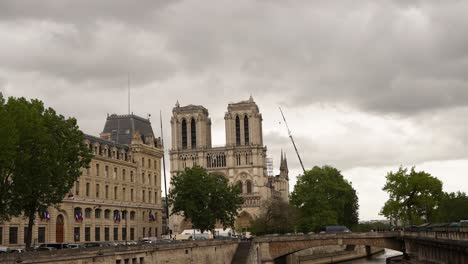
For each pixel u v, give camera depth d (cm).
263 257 14400
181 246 10719
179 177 15750
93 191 14125
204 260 11756
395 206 17575
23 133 8031
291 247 14525
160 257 9881
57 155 8638
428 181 17300
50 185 8731
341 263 18412
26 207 8756
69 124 9225
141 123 17850
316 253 19275
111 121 17425
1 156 7288
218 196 15962
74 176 9219
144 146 16838
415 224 17538
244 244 13850
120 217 15288
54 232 12656
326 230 18212
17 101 8338
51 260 6881
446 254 9350
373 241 14450
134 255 8956
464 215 18612
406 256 13912
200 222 15488
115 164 15225
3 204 8288
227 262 13025
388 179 17800
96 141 14462
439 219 18825
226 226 16575
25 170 8181
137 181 16362
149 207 16925
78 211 13125
